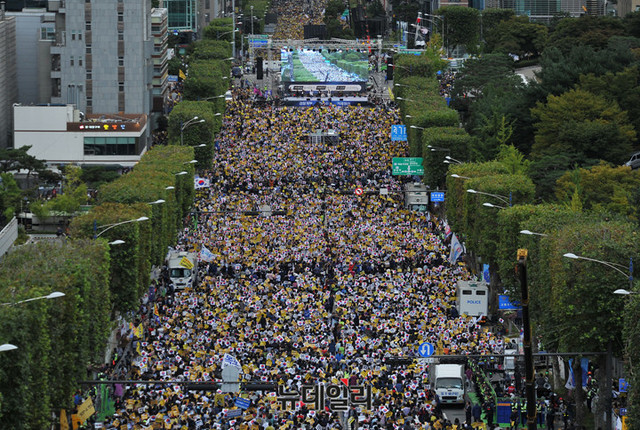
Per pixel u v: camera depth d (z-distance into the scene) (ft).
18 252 522.06
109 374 542.16
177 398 515.91
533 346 596.29
